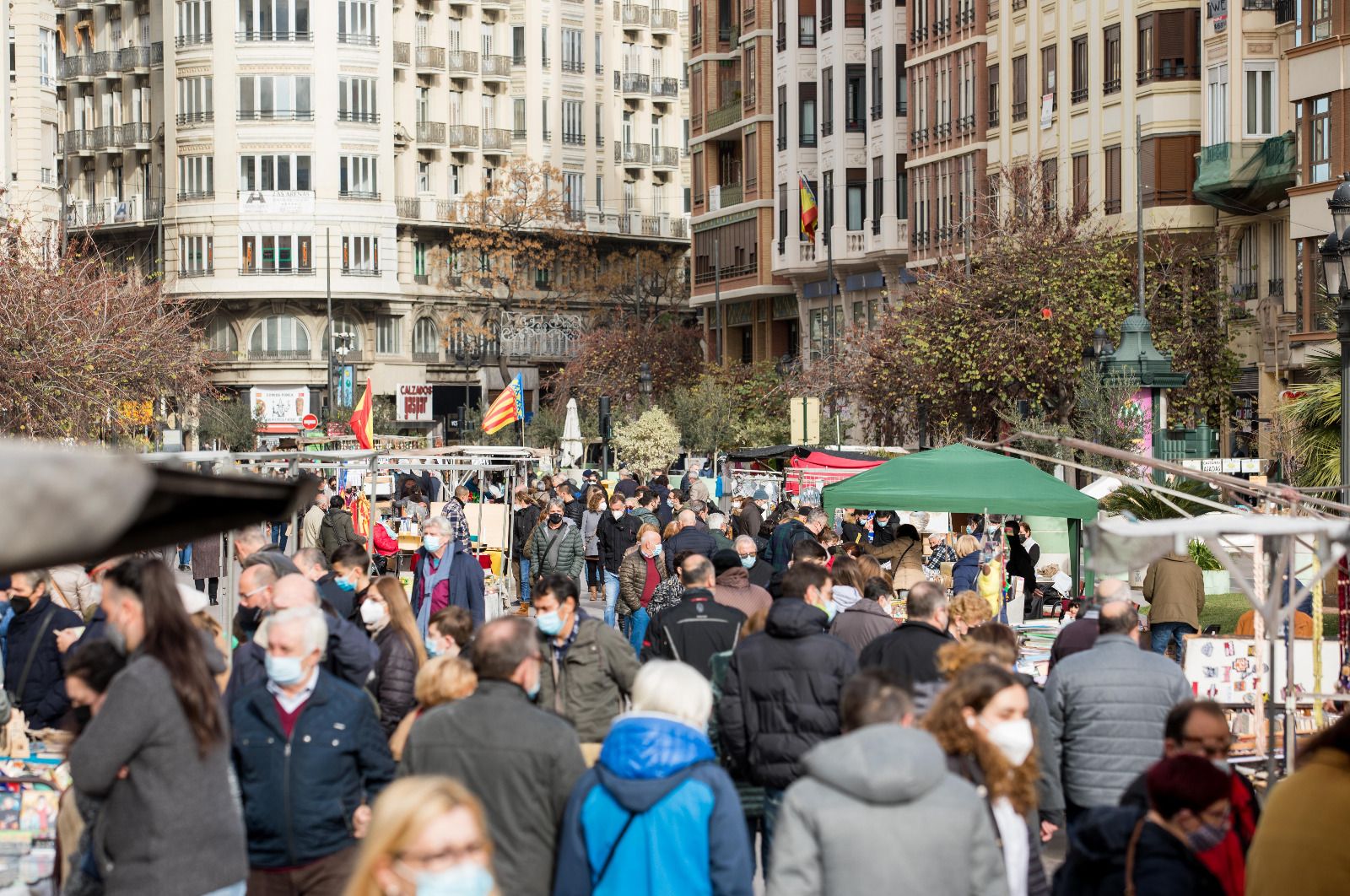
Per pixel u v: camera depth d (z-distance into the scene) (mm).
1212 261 62031
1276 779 11141
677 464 84312
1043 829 11375
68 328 48844
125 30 119562
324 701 9852
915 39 83562
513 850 9023
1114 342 56625
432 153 122188
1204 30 60844
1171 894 8000
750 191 103250
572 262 127312
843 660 11656
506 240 121438
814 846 7859
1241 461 30062
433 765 9117
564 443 72125
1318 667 13625
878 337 71812
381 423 111438
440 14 122562
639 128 134125
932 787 7902
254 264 114438
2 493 3596
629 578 24094
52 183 86125
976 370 57594
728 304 109312
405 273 119500
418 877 5934
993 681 9305
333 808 9750
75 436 48562
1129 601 12047
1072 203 64562
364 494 38281
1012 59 75438
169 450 40062
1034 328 57250
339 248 115312
